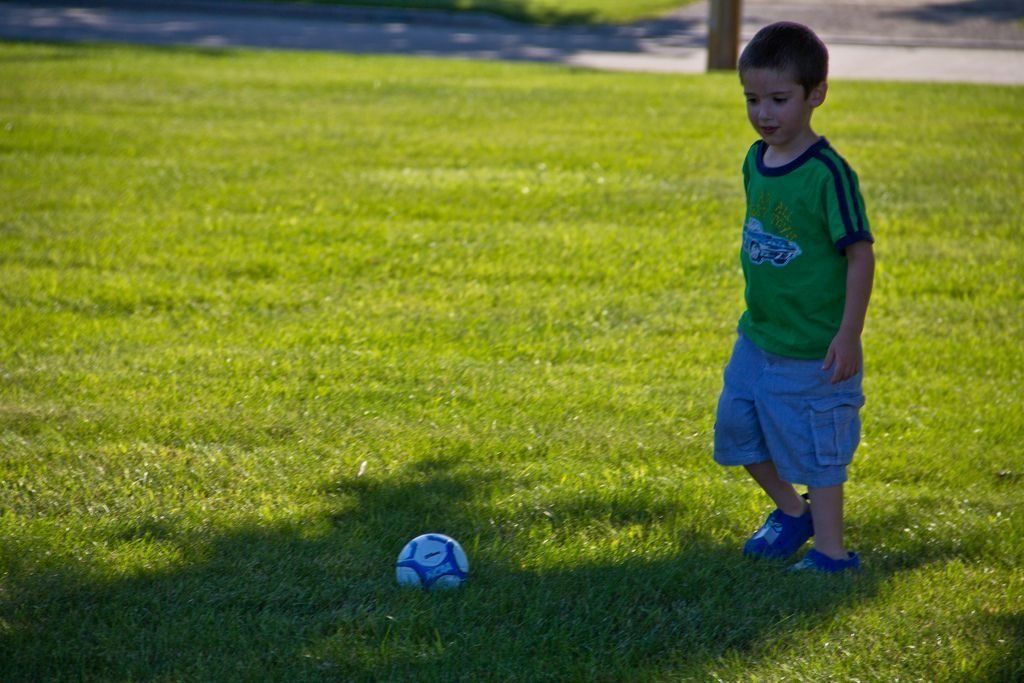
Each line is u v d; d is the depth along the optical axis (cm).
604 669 671
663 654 690
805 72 731
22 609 726
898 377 1196
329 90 3108
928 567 800
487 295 1438
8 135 2336
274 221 1755
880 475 963
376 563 791
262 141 2372
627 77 3562
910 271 1559
